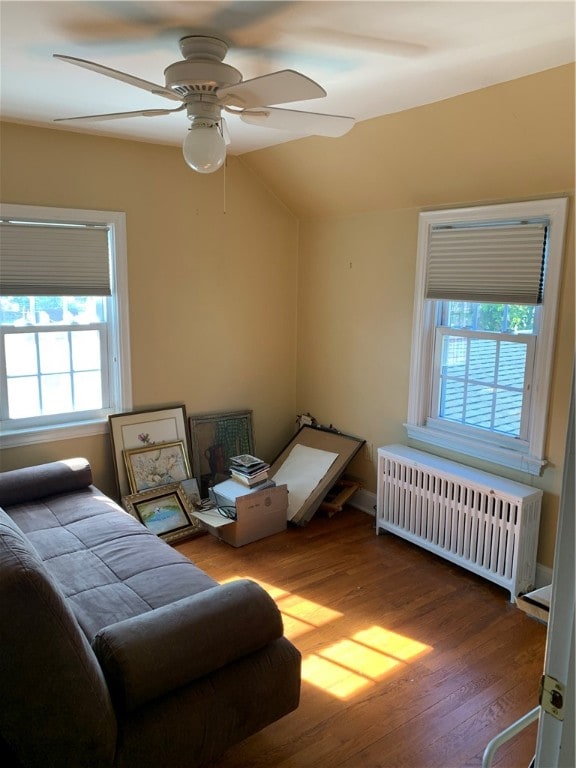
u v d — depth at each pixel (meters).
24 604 1.44
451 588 3.11
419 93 2.56
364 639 2.67
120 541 2.65
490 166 2.91
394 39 1.94
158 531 3.62
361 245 3.93
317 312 4.38
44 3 1.68
